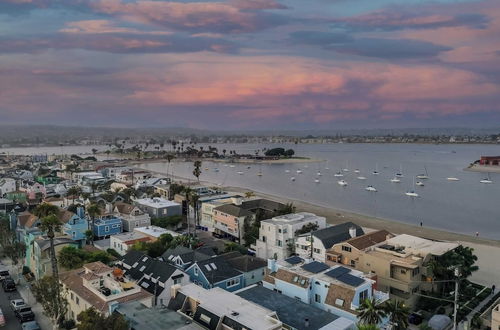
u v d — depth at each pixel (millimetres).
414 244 85125
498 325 58312
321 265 71125
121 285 65750
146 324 52156
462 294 78312
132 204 152250
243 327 50094
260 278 85188
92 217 119500
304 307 59938
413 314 72000
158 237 104688
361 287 61469
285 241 105312
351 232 96812
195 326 51438
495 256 114625
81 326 52250
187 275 75312
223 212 132875
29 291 84125
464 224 169000
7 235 109062
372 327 46156
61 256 84875
